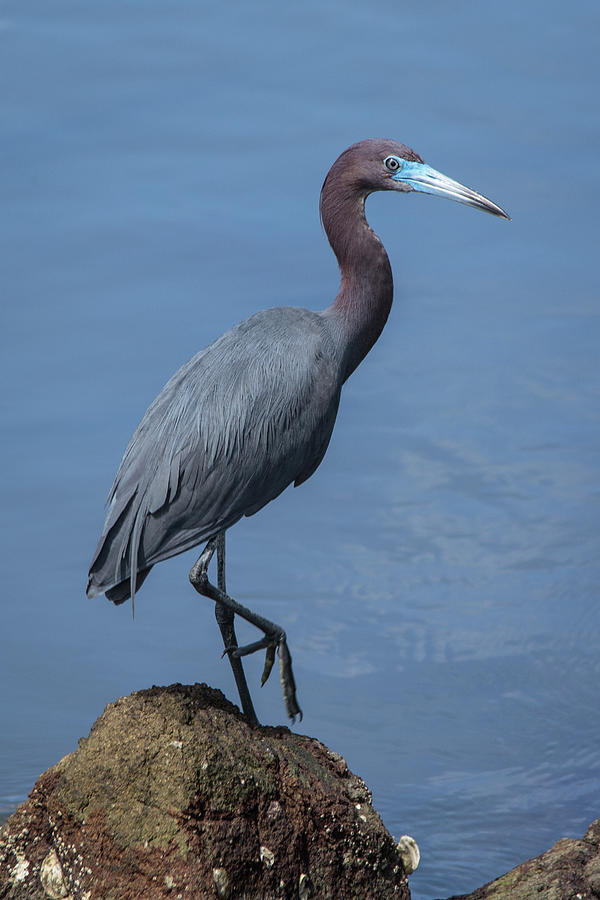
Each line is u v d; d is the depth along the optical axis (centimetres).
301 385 1111
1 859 999
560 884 1012
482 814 1360
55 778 998
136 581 1069
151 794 953
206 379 1089
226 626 1106
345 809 1001
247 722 1043
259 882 961
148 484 1060
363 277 1207
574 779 1416
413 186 1214
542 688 1547
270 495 1109
